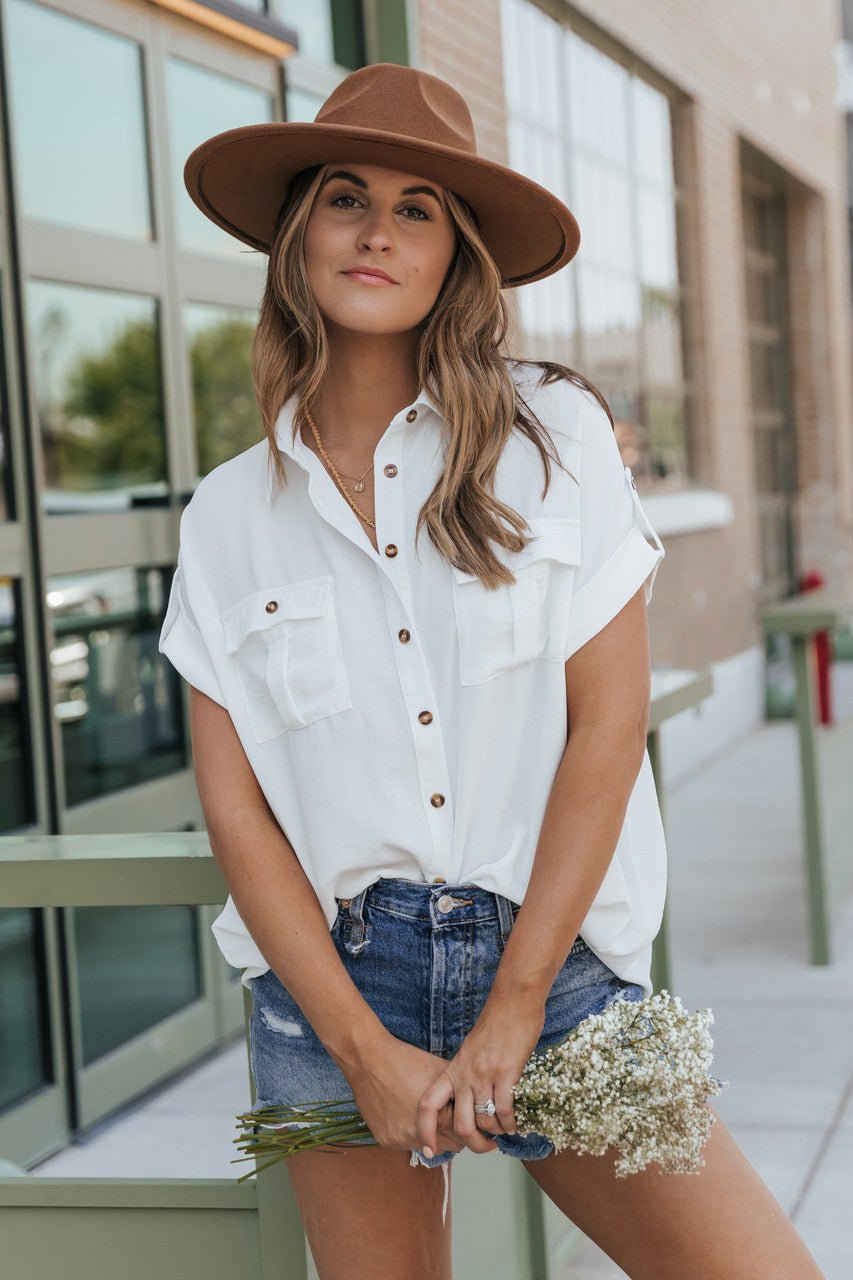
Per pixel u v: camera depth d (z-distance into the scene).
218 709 1.50
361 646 1.41
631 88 7.95
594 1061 1.30
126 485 3.77
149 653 3.89
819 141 11.54
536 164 6.56
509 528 1.39
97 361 3.67
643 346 8.10
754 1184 1.43
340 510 1.44
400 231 1.45
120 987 3.69
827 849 4.56
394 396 1.49
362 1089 1.36
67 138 3.55
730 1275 1.39
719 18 9.16
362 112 1.46
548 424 1.45
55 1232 1.80
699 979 4.38
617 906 1.44
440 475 1.42
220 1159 3.12
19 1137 3.26
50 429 3.53
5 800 3.35
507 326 1.51
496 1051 1.31
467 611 1.38
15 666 3.39
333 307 1.45
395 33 4.95
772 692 9.61
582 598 1.39
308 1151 1.48
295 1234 1.73
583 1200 1.44
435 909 1.40
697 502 8.34
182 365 3.96
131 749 3.82
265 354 1.51
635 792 1.52
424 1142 1.32
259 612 1.45
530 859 1.40
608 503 1.43
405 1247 1.48
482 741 1.40
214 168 1.53
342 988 1.37
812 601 4.49
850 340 12.57
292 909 1.41
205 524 1.52
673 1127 1.30
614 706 1.38
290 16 4.48
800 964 4.48
